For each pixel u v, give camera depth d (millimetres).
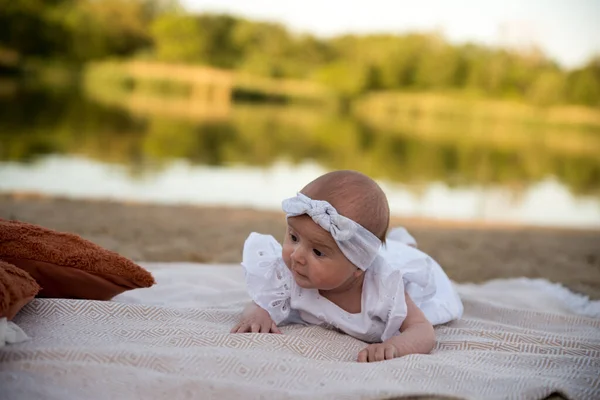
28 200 6301
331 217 2006
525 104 29094
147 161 11516
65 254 2299
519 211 9891
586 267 4730
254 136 17828
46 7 27344
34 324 2008
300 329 2256
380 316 2234
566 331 2738
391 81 29750
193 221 5750
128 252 4141
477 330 2469
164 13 28906
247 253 2443
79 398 1601
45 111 18172
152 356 1796
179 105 25062
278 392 1682
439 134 23609
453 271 4449
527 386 1812
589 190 12695
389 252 2568
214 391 1670
